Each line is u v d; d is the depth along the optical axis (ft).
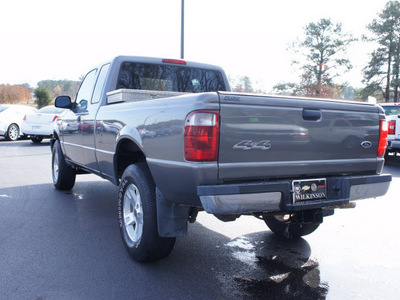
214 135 9.16
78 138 17.35
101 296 9.84
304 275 11.38
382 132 12.03
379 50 158.40
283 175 10.23
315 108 10.61
